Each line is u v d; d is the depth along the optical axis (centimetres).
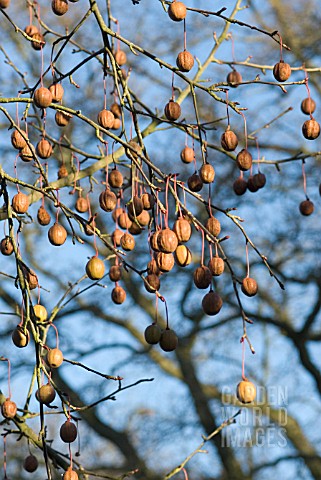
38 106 496
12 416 531
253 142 1470
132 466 1426
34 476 1318
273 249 1453
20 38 1321
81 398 1453
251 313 1457
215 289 1462
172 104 506
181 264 452
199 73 703
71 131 1373
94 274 483
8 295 1423
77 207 614
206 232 458
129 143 525
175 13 494
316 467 1386
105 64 530
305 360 1428
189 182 508
